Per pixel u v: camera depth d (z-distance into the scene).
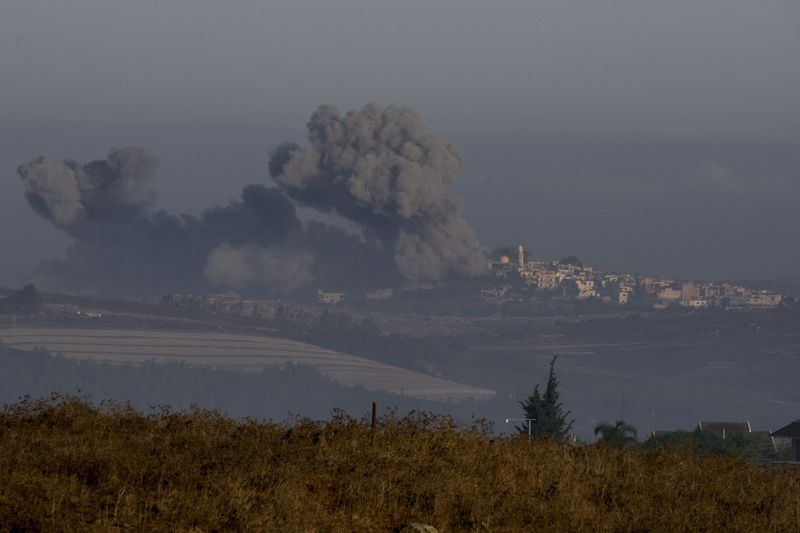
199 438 56.44
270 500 45.50
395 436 58.53
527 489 52.62
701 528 49.12
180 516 42.91
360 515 46.06
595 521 48.44
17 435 54.50
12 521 41.34
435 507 47.69
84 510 42.91
